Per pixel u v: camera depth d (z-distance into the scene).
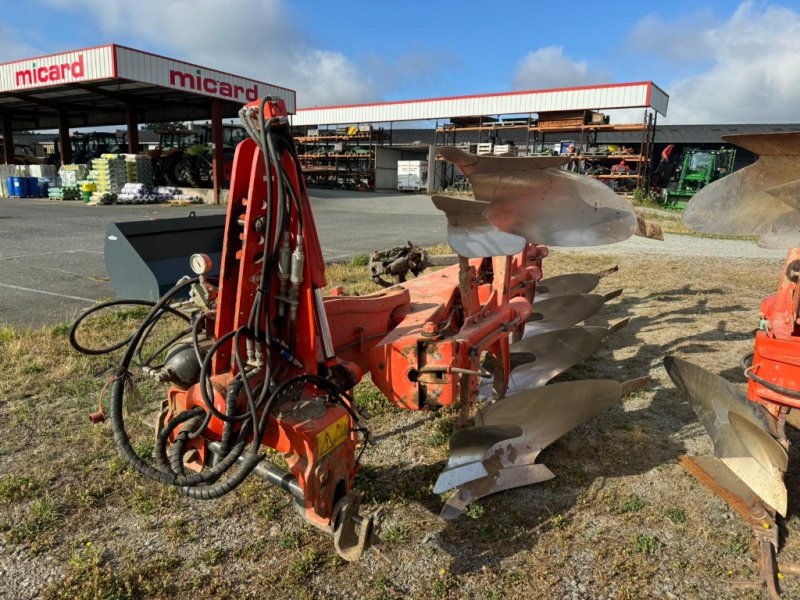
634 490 3.14
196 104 26.31
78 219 16.12
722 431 3.08
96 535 2.70
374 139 38.06
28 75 22.47
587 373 4.92
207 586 2.41
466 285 3.26
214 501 2.96
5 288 7.48
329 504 2.14
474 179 2.84
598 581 2.46
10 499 2.94
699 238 15.45
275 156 2.11
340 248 11.82
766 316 3.45
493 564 2.56
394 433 3.74
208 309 2.50
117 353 4.90
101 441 3.51
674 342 5.78
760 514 2.80
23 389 4.20
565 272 9.70
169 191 23.03
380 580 2.44
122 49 19.59
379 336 3.22
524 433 3.31
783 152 2.48
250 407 2.08
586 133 31.78
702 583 2.46
